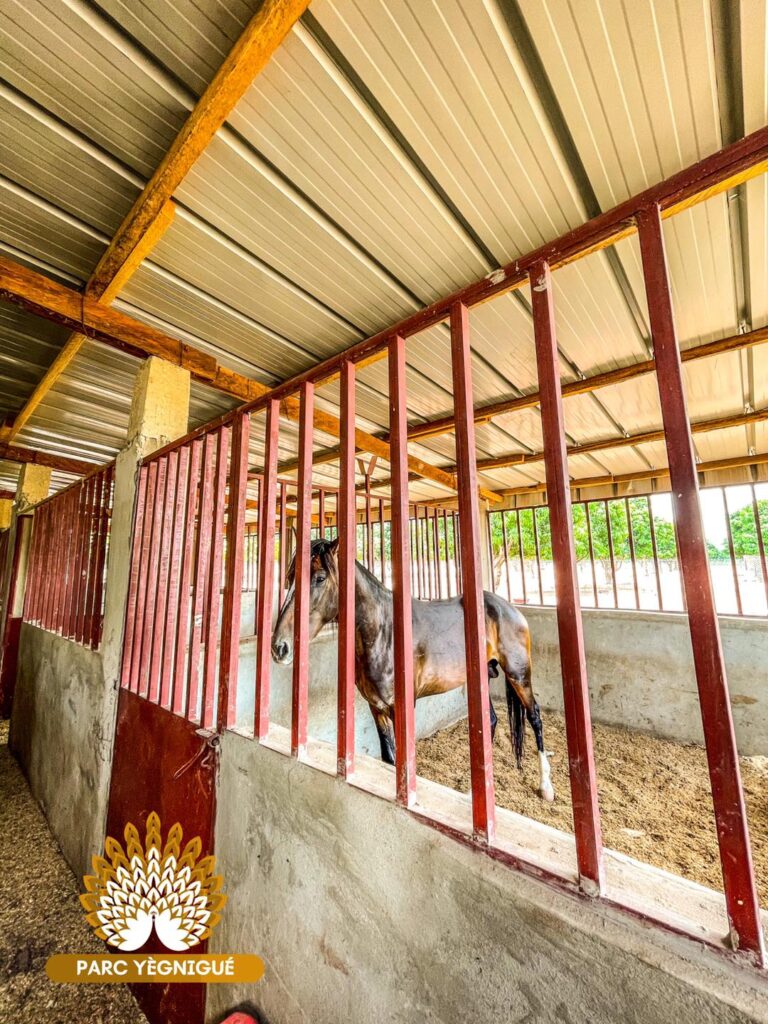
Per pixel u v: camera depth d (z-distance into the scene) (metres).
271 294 2.61
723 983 0.47
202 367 2.82
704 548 0.56
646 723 4.18
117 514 2.40
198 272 2.42
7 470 6.25
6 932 1.91
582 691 0.63
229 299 2.65
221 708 1.39
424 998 0.74
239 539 1.44
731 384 3.43
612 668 4.41
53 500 3.66
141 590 2.04
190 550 1.78
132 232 1.99
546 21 1.29
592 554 5.25
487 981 0.66
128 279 2.46
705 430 4.12
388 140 1.67
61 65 1.43
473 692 0.76
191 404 4.19
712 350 2.81
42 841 2.49
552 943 0.60
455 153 1.72
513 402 3.80
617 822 2.61
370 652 2.14
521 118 1.58
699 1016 0.47
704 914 0.54
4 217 2.06
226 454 1.62
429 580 5.52
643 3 1.25
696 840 2.41
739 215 1.95
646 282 0.67
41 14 1.29
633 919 0.55
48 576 3.53
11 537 5.14
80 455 5.72
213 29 1.33
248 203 1.97
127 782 1.82
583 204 1.98
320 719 3.36
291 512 6.36
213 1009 1.24
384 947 0.81
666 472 5.39
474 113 1.56
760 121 1.57
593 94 1.49
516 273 0.83
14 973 1.74
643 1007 0.52
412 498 7.60
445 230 2.13
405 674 0.87
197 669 1.57
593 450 4.82
